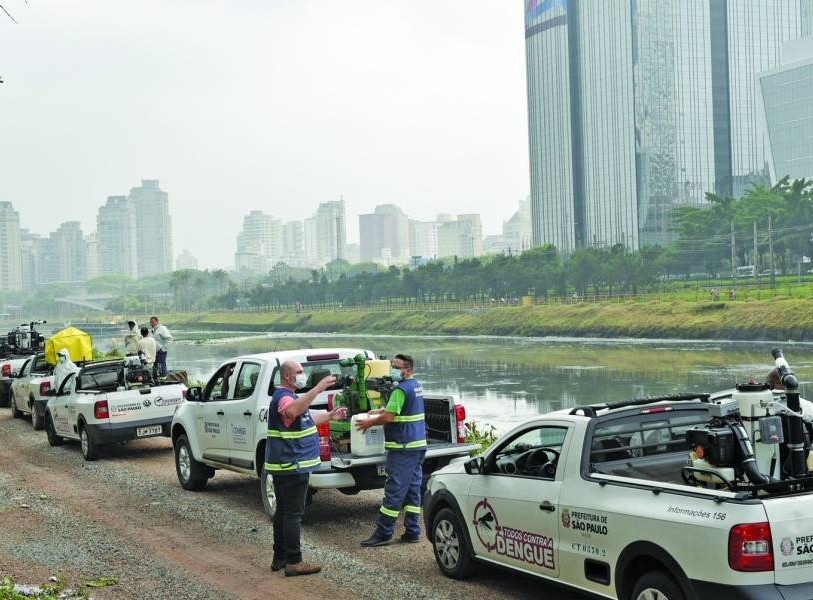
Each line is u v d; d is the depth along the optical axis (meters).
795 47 178.88
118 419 15.99
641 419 6.94
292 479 8.42
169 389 16.47
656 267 147.12
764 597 5.20
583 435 6.74
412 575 8.27
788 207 137.12
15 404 23.78
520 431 7.49
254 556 9.18
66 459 16.58
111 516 11.38
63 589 8.00
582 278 154.25
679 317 112.38
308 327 198.38
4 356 28.91
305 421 8.55
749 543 5.24
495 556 7.52
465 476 7.97
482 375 73.62
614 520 6.15
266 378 11.02
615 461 6.75
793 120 173.75
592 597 6.48
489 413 48.34
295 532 8.45
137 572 8.69
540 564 6.97
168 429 16.30
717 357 79.31
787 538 5.30
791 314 96.56
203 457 12.53
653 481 6.11
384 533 9.35
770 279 122.44
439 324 160.50
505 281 169.88
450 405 10.45
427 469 10.26
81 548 9.73
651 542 5.82
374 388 10.22
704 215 149.50
